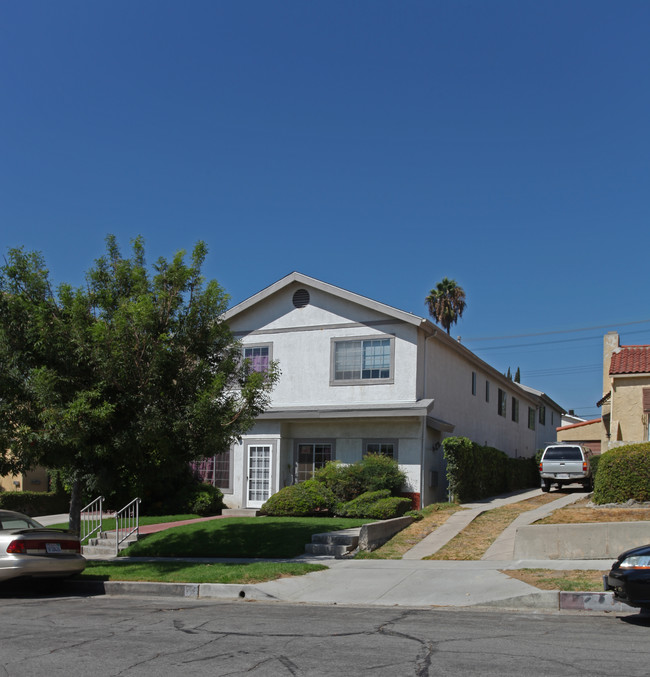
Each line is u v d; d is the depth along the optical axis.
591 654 7.06
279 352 24.52
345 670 6.52
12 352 13.71
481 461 24.19
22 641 7.91
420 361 22.84
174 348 14.66
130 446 13.78
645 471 17.20
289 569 12.90
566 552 13.16
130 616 9.60
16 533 11.98
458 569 12.62
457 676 6.26
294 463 23.80
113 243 15.45
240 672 6.50
